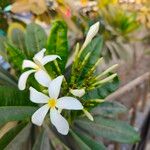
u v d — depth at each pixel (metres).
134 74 0.78
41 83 0.22
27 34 0.27
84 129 0.26
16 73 0.25
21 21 0.39
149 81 0.65
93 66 0.24
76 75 0.24
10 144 0.24
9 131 0.24
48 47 0.24
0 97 0.22
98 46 0.26
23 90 0.23
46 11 0.38
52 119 0.22
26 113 0.23
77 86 0.24
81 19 0.42
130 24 0.55
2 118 0.22
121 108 0.28
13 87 0.26
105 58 0.52
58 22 0.24
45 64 0.23
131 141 0.26
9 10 0.36
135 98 0.63
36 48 0.26
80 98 0.23
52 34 0.24
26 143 0.26
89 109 0.24
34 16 0.39
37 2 0.36
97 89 0.24
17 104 0.23
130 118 0.63
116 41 0.54
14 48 0.24
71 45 0.42
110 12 0.52
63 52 0.24
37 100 0.22
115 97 0.45
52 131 0.26
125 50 0.54
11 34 0.29
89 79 0.24
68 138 0.25
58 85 0.22
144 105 0.70
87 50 0.25
